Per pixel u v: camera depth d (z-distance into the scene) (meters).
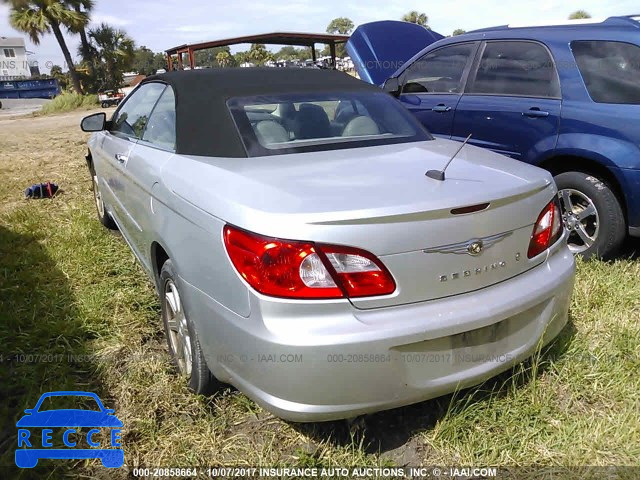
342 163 2.52
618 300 3.37
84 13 32.09
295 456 2.25
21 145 11.80
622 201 3.82
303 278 1.92
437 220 2.03
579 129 3.92
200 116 2.83
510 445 2.27
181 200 2.44
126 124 3.90
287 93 3.11
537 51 4.30
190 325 2.44
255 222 1.98
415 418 2.45
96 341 3.12
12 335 3.12
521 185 2.29
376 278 1.96
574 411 2.45
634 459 2.17
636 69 3.75
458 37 5.01
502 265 2.22
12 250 4.45
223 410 2.52
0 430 2.44
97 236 4.76
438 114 4.96
